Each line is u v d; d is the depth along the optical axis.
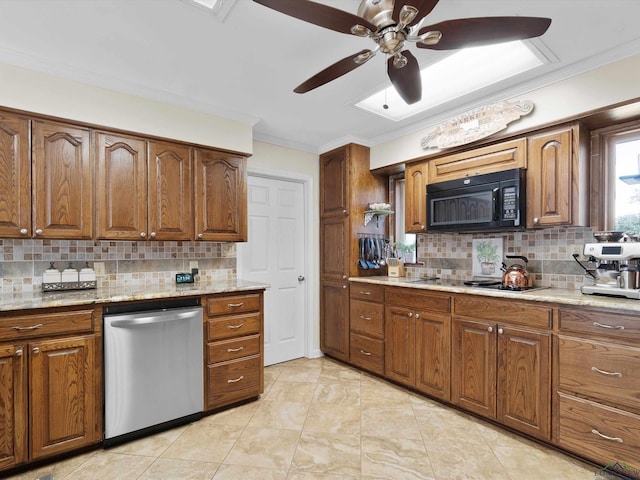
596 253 2.02
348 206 3.46
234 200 2.88
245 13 1.64
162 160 2.54
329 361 3.63
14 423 1.80
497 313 2.25
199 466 1.88
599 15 1.66
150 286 2.64
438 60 2.05
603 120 2.15
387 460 1.92
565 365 1.93
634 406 1.69
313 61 2.08
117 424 2.07
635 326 1.69
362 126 3.18
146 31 1.79
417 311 2.75
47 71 2.11
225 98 2.60
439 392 2.58
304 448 2.04
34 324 1.86
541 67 2.14
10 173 2.03
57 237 2.15
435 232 2.96
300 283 3.77
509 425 2.18
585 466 1.86
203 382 2.41
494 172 2.48
